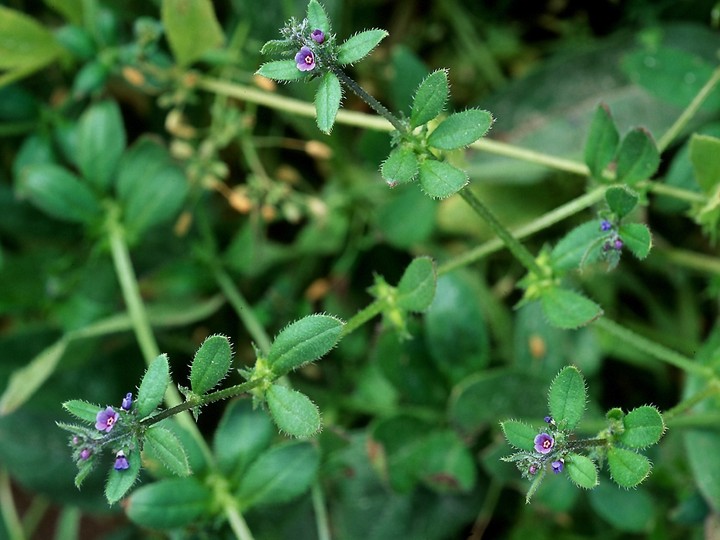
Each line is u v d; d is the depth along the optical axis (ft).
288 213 0.88
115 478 0.56
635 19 0.93
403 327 0.67
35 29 0.84
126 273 0.82
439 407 0.81
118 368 0.89
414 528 0.84
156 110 0.93
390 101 0.95
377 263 0.90
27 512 0.96
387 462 0.78
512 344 0.87
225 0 0.92
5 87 0.87
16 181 0.88
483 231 0.88
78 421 0.87
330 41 0.57
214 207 0.93
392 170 0.59
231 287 0.88
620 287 0.90
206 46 0.82
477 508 0.84
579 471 0.57
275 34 0.88
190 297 0.90
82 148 0.83
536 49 0.96
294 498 0.72
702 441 0.75
